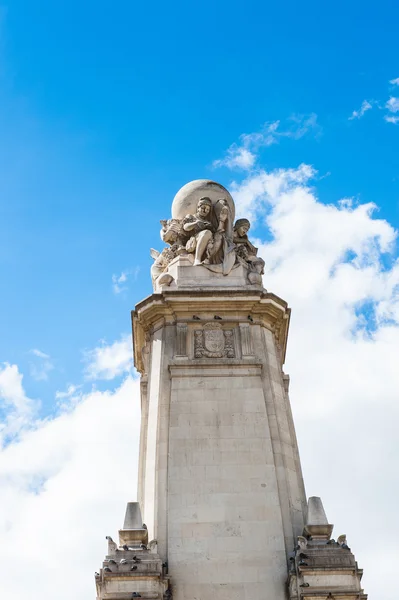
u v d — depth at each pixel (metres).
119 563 23.42
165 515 25.55
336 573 22.92
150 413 28.20
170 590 23.89
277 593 24.00
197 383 28.45
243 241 33.66
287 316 31.34
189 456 26.83
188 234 33.00
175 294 30.03
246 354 29.11
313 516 24.61
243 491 26.12
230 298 30.06
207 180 34.75
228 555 24.75
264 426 27.56
